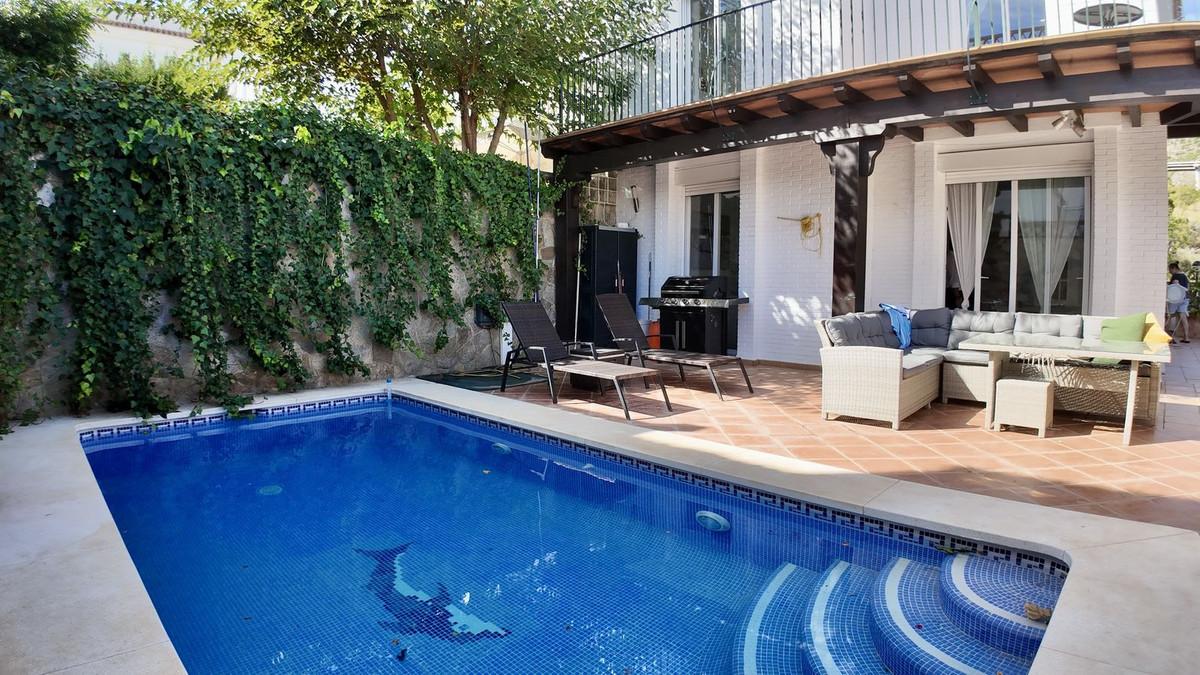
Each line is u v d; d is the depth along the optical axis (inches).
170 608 104.8
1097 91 206.5
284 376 256.4
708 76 350.6
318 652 92.3
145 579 114.9
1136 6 261.1
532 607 105.3
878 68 217.3
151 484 169.0
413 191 290.7
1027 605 89.2
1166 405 224.2
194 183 225.0
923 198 302.5
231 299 236.2
